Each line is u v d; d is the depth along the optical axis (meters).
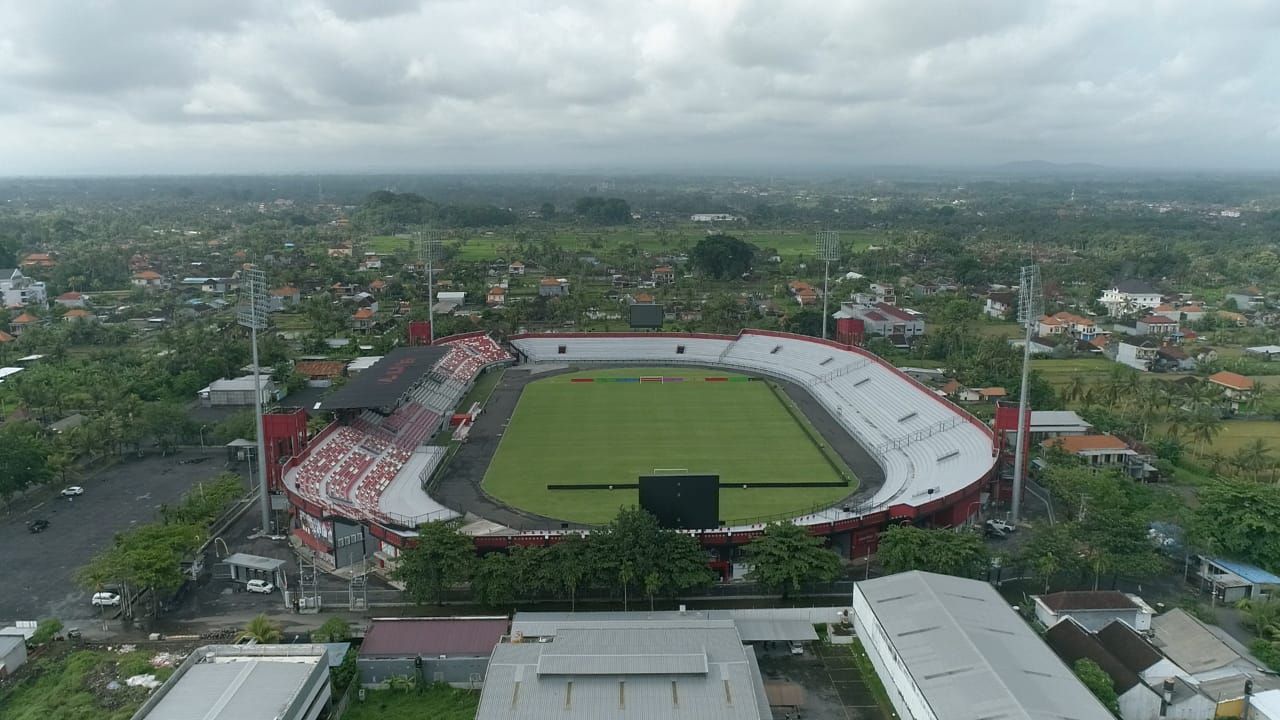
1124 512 101.50
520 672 66.38
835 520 99.00
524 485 126.31
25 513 115.69
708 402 179.25
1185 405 167.75
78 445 133.50
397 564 96.00
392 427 145.75
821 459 139.00
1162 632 79.56
